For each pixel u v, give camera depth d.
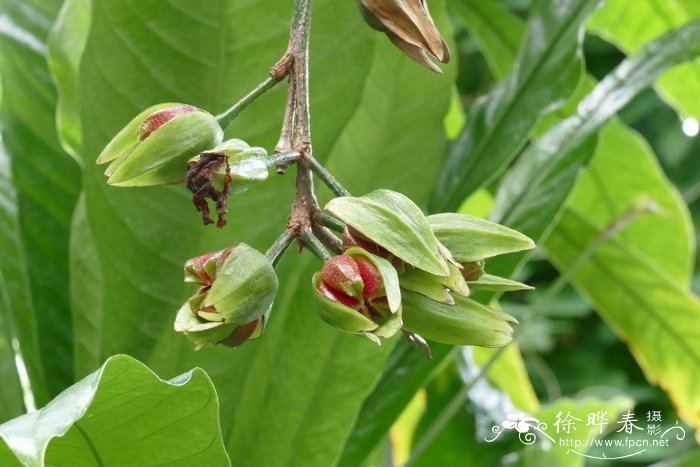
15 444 0.47
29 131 0.69
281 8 0.61
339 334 0.62
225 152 0.51
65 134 0.68
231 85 0.62
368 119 0.64
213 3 0.60
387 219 0.51
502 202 0.67
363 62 0.62
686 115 0.87
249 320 0.51
